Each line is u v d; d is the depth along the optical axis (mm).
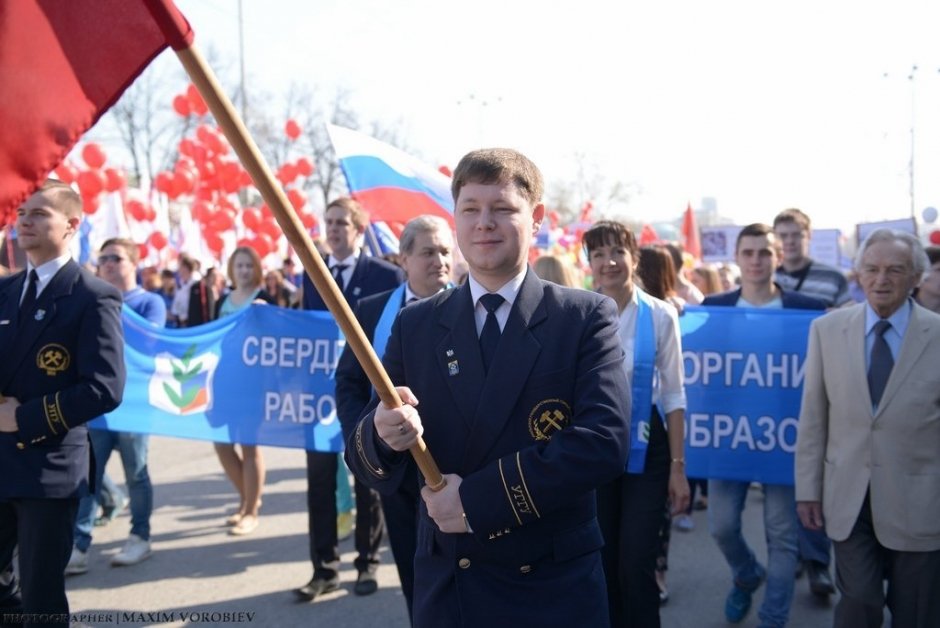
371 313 3514
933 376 2883
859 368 2986
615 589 3252
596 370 1871
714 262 14680
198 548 5191
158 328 5031
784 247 5586
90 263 10422
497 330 1941
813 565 4488
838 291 5480
